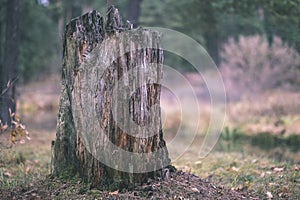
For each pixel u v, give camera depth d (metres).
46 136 8.98
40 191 3.99
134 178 3.93
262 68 13.28
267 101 12.50
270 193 4.51
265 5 8.59
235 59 13.80
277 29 11.13
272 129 10.92
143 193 3.86
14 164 5.97
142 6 17.69
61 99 4.23
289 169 5.84
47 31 14.94
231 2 8.98
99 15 4.10
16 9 8.20
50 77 14.53
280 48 12.76
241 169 6.03
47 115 12.26
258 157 7.31
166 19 16.81
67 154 4.18
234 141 10.23
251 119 12.09
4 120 6.87
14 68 8.06
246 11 9.28
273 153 8.51
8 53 8.05
